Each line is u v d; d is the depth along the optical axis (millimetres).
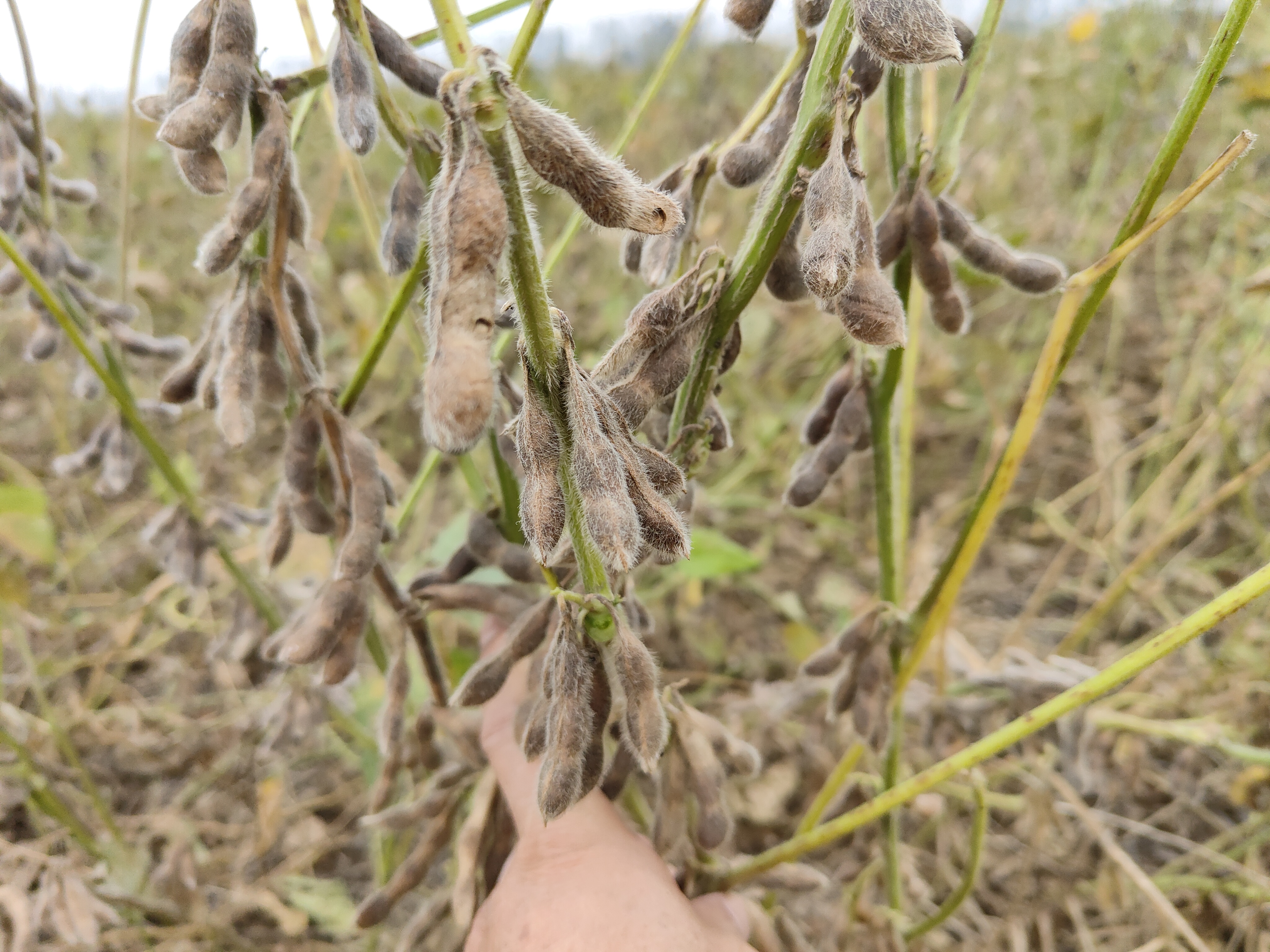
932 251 247
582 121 1153
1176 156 240
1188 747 530
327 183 860
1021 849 534
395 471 715
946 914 365
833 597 717
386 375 786
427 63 249
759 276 222
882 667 311
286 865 552
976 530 295
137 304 752
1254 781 494
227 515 408
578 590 265
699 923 299
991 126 905
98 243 748
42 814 524
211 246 231
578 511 208
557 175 153
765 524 785
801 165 204
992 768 527
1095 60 884
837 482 827
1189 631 242
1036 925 517
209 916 497
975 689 490
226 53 215
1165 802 559
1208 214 832
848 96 195
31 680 544
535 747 239
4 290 345
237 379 253
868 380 289
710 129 1077
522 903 296
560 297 943
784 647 708
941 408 869
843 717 480
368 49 229
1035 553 798
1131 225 254
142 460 708
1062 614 748
